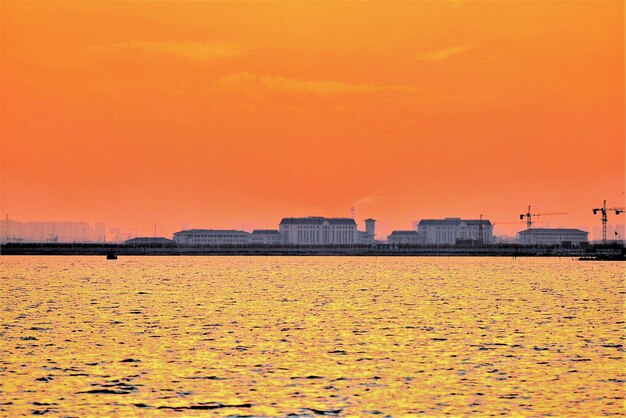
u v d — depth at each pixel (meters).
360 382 197.00
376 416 168.12
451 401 179.50
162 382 196.62
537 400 180.75
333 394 185.00
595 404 177.88
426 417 167.62
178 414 169.12
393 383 196.00
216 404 176.25
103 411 171.12
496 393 187.00
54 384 194.62
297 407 174.00
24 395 184.00
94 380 198.75
